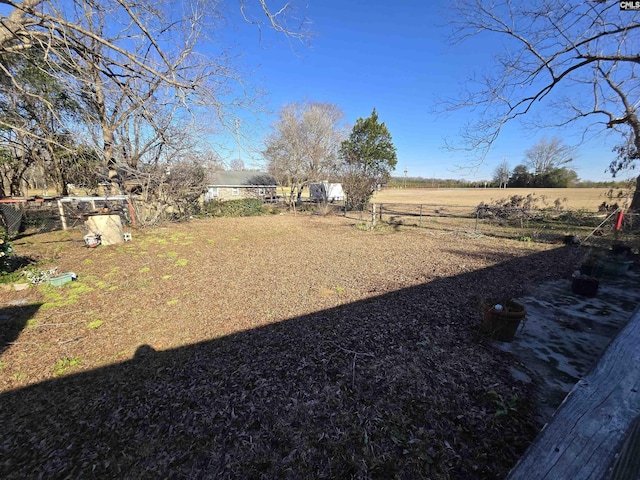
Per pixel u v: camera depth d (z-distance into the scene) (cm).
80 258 704
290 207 2156
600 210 1233
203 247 840
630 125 673
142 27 326
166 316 392
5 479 170
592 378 131
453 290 464
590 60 494
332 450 183
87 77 365
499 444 182
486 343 304
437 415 207
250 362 281
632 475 77
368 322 357
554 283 492
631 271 557
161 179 1189
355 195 1786
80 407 228
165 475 171
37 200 863
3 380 264
